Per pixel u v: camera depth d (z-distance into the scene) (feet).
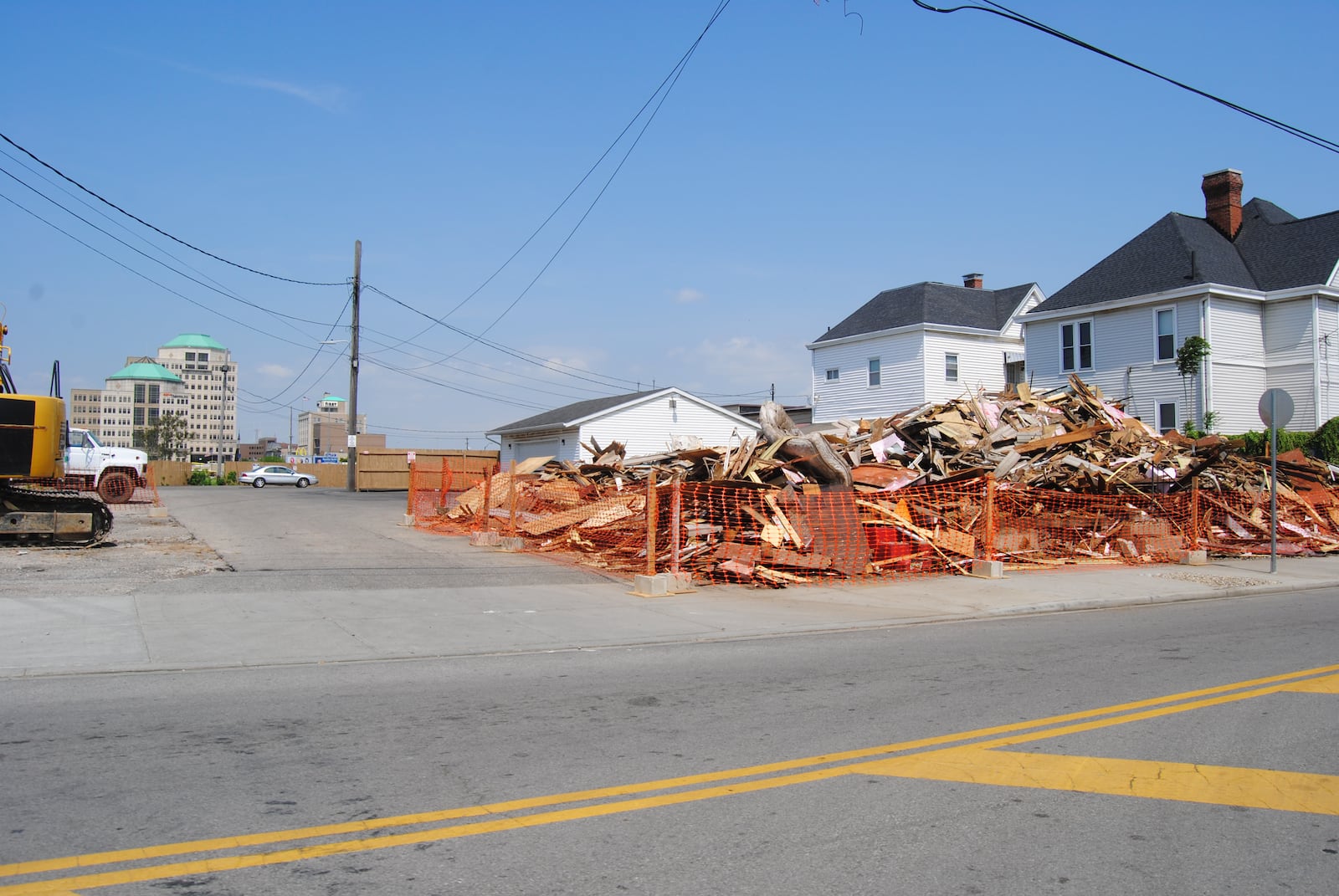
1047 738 20.99
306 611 36.60
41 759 18.66
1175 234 112.47
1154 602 45.78
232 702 23.71
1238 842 15.21
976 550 53.26
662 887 13.23
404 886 13.16
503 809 16.21
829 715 22.89
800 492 52.65
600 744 20.24
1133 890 13.41
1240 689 25.95
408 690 25.35
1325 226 107.34
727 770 18.53
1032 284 136.26
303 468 193.57
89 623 33.01
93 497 55.67
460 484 141.90
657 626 35.99
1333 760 19.57
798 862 14.16
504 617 36.81
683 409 139.03
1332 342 105.19
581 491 63.77
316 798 16.65
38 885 13.01
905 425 68.39
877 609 40.98
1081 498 59.62
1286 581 52.19
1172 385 106.73
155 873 13.46
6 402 50.85
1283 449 97.45
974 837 15.23
